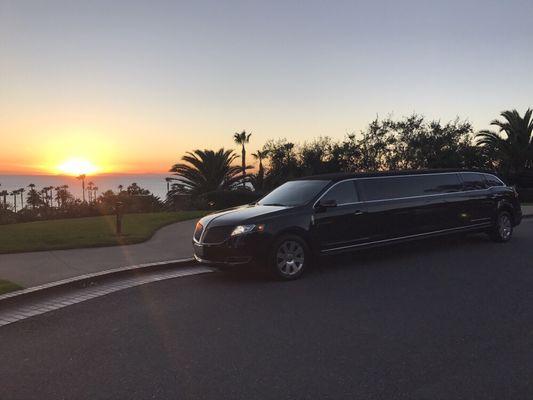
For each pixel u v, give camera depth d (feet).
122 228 45.01
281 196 29.89
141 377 14.26
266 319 19.34
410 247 35.14
